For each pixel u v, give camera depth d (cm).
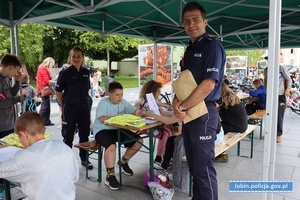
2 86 281
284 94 481
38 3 355
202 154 204
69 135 360
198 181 210
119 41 1833
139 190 306
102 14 509
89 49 1998
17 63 291
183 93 198
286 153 434
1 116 281
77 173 179
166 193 272
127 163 366
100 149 326
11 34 399
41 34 1439
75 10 340
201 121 200
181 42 784
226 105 369
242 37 779
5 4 389
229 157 417
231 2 421
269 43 183
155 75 702
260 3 438
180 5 438
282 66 479
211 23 583
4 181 201
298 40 732
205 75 193
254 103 581
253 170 363
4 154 199
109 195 294
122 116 306
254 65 2238
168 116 315
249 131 395
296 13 479
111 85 332
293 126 639
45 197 155
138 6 470
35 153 159
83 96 362
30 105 515
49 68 634
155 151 441
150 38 666
